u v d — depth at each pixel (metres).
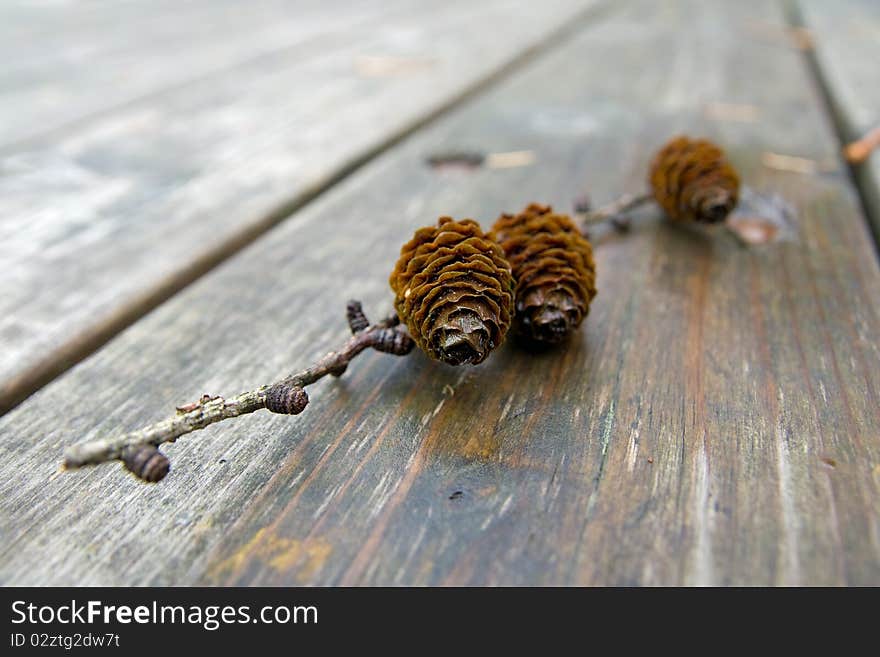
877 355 0.13
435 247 0.12
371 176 0.21
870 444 0.11
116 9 0.52
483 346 0.12
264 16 0.49
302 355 0.13
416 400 0.12
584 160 0.21
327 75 0.32
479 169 0.21
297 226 0.18
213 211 0.19
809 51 0.37
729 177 0.16
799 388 0.12
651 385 0.12
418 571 0.10
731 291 0.15
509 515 0.10
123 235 0.18
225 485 0.11
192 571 0.10
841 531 0.10
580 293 0.13
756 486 0.11
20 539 0.10
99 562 0.10
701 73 0.31
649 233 0.17
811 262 0.16
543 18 0.45
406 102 0.27
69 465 0.10
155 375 0.13
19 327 0.14
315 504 0.10
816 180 0.20
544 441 0.11
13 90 0.30
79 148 0.23
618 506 0.10
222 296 0.15
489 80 0.31
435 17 0.47
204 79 0.31
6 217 0.18
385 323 0.13
